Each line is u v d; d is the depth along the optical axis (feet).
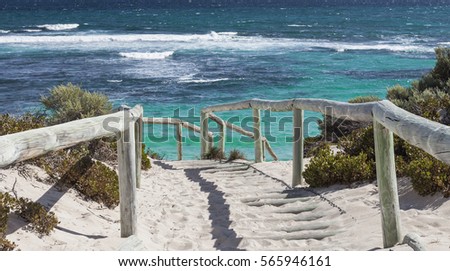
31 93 96.99
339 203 23.56
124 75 117.60
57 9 498.69
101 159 30.50
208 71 125.18
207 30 252.62
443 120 31.68
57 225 17.99
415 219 19.30
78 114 34.32
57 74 117.08
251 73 123.34
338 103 23.32
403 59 152.25
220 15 390.63
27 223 16.99
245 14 408.46
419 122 13.19
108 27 268.41
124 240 18.15
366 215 21.33
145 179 33.40
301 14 413.59
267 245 19.92
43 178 21.71
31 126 26.20
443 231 17.95
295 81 115.14
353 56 157.38
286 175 33.17
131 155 18.72
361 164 26.35
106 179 23.15
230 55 153.58
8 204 17.04
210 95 100.17
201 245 19.98
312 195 26.27
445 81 46.37
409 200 22.00
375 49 174.40
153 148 64.69
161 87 105.81
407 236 16.69
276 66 134.62
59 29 254.68
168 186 31.91
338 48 173.88
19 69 122.72
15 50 156.25
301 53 161.48
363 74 125.49
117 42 183.32
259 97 99.30
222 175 35.19
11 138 12.20
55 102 35.37
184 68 128.98
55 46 167.94
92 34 225.15
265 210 24.54
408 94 47.42
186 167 39.68
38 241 16.31
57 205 19.75
